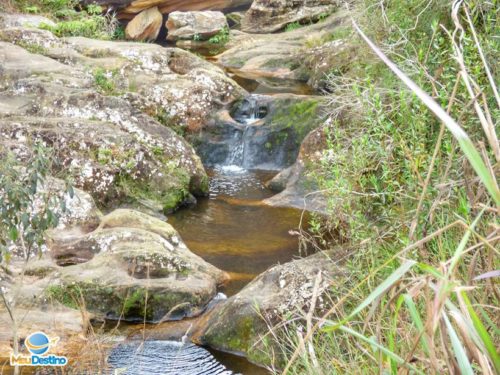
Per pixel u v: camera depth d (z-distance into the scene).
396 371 2.22
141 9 18.48
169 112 10.98
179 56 12.11
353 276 5.08
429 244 4.30
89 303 6.29
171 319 6.29
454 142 2.96
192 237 8.19
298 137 10.47
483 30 5.98
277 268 5.89
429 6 6.83
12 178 5.25
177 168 9.40
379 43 7.19
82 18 15.13
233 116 11.43
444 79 5.38
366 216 5.66
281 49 15.49
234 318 5.70
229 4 20.11
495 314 2.71
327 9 18.08
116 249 6.84
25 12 14.91
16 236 5.04
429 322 1.83
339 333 4.41
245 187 9.89
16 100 9.99
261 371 5.34
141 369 5.38
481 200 3.68
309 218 8.51
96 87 10.82
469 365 1.69
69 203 7.50
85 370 5.25
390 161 5.27
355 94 5.99
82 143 9.00
